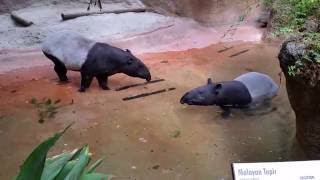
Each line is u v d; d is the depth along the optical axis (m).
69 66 6.18
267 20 8.69
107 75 6.25
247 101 5.48
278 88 5.80
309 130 3.79
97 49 6.13
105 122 5.31
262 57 7.53
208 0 8.84
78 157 2.29
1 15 9.54
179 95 6.09
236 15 8.93
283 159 4.41
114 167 4.38
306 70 3.49
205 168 4.35
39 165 1.97
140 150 4.70
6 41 7.96
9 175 4.27
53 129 5.14
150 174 4.26
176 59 7.55
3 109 5.65
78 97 6.04
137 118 5.41
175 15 9.38
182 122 5.31
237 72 6.92
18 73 6.93
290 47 3.62
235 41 8.38
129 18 8.93
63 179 2.15
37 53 7.51
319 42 3.35
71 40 6.26
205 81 6.58
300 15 3.67
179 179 4.17
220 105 5.49
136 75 6.35
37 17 9.05
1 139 4.92
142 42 8.12
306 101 3.66
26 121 5.33
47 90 6.28
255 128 5.12
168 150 4.70
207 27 8.92
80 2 10.03
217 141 4.86
